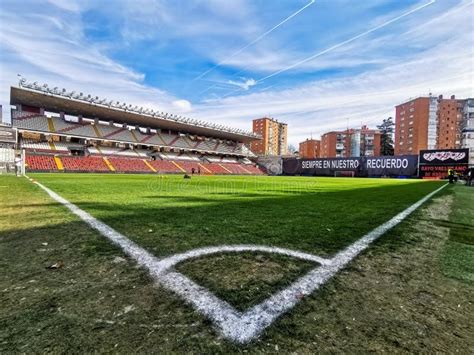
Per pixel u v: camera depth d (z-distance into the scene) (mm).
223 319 1182
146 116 33344
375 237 2674
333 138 67062
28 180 11359
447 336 1075
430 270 1810
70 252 2053
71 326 1106
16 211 3783
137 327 1108
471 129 41531
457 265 1908
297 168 43031
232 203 5066
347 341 1034
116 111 31047
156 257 1969
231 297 1385
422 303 1353
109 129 35719
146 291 1434
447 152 28938
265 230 2877
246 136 48531
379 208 4785
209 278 1619
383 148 63219
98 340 1020
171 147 39812
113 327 1105
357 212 4273
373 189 10258
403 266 1878
